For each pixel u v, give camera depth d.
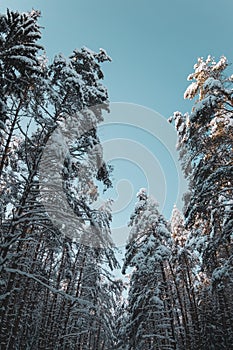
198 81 12.38
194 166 13.31
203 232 15.15
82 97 9.92
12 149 11.91
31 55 9.16
